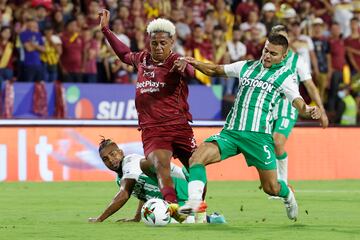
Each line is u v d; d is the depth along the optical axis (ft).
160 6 194.49
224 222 87.92
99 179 161.99
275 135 118.32
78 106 178.91
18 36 177.68
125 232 78.13
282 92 81.25
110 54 184.14
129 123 163.02
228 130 81.82
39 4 183.32
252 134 81.00
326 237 75.31
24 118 167.63
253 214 100.68
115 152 88.53
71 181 159.53
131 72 185.47
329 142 172.35
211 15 193.16
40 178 159.84
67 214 100.22
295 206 86.33
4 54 175.52
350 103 197.67
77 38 180.86
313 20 205.46
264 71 81.56
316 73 196.03
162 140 86.02
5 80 174.81
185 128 87.15
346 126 173.58
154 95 86.48
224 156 81.15
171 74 86.38
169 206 82.43
